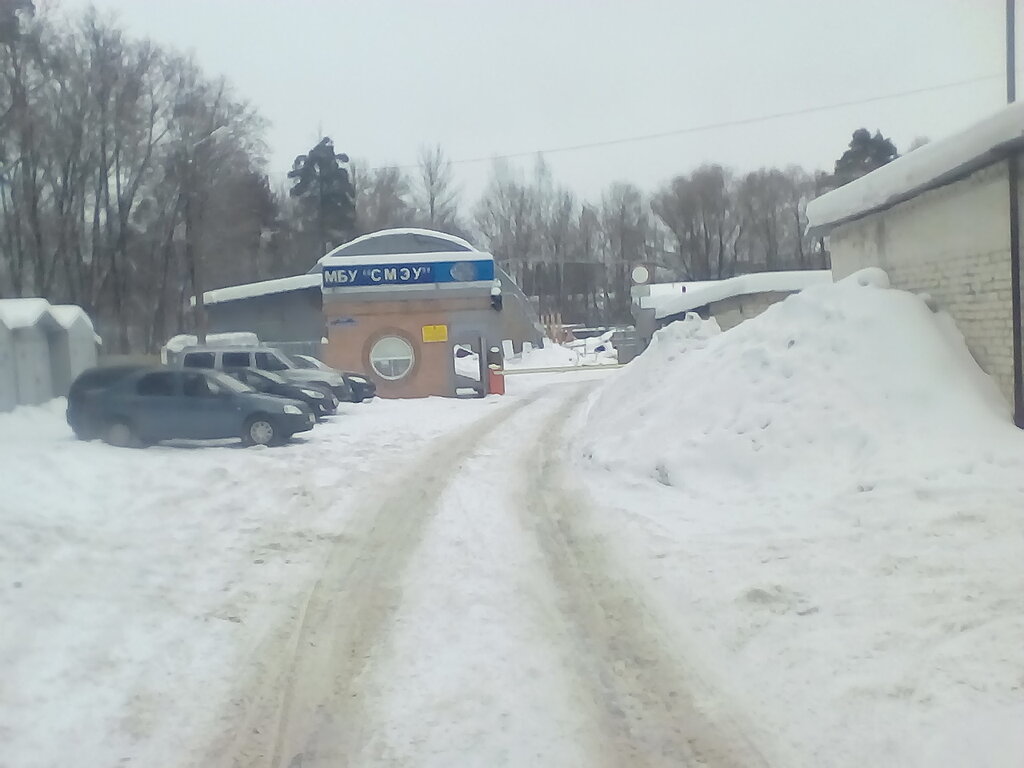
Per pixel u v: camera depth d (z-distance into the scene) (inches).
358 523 414.0
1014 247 416.5
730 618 262.8
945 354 451.5
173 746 195.0
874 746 184.1
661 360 654.5
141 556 346.0
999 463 372.5
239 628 270.5
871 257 580.7
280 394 880.3
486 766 183.5
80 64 1758.1
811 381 460.4
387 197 3267.7
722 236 3444.9
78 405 696.4
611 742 192.9
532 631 261.3
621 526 383.9
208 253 2057.1
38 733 199.0
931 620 243.6
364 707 213.5
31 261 1747.0
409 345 1291.8
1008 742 178.5
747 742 190.5
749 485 421.4
